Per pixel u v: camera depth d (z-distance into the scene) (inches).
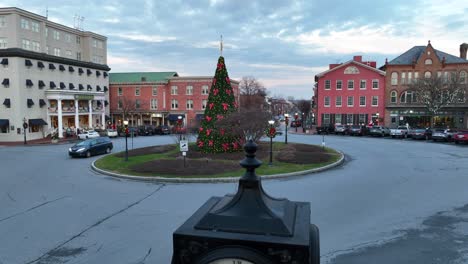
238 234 72.5
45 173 706.8
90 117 1967.3
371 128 1688.0
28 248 307.6
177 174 632.4
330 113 2097.7
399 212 396.8
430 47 1908.2
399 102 1971.0
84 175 679.7
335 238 319.6
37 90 1701.5
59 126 1728.6
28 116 1648.6
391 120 1985.7
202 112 2401.6
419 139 1477.6
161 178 601.9
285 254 68.4
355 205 427.2
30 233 345.1
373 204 431.5
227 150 915.4
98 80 2169.0
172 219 384.8
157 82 2427.4
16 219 391.5
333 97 2082.9
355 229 342.3
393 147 1138.7
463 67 1873.8
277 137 1625.2
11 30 1612.9
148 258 284.4
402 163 771.4
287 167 694.5
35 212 419.2
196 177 601.9
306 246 67.1
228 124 886.4
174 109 2442.2
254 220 74.1
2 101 1617.9
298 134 1850.4
